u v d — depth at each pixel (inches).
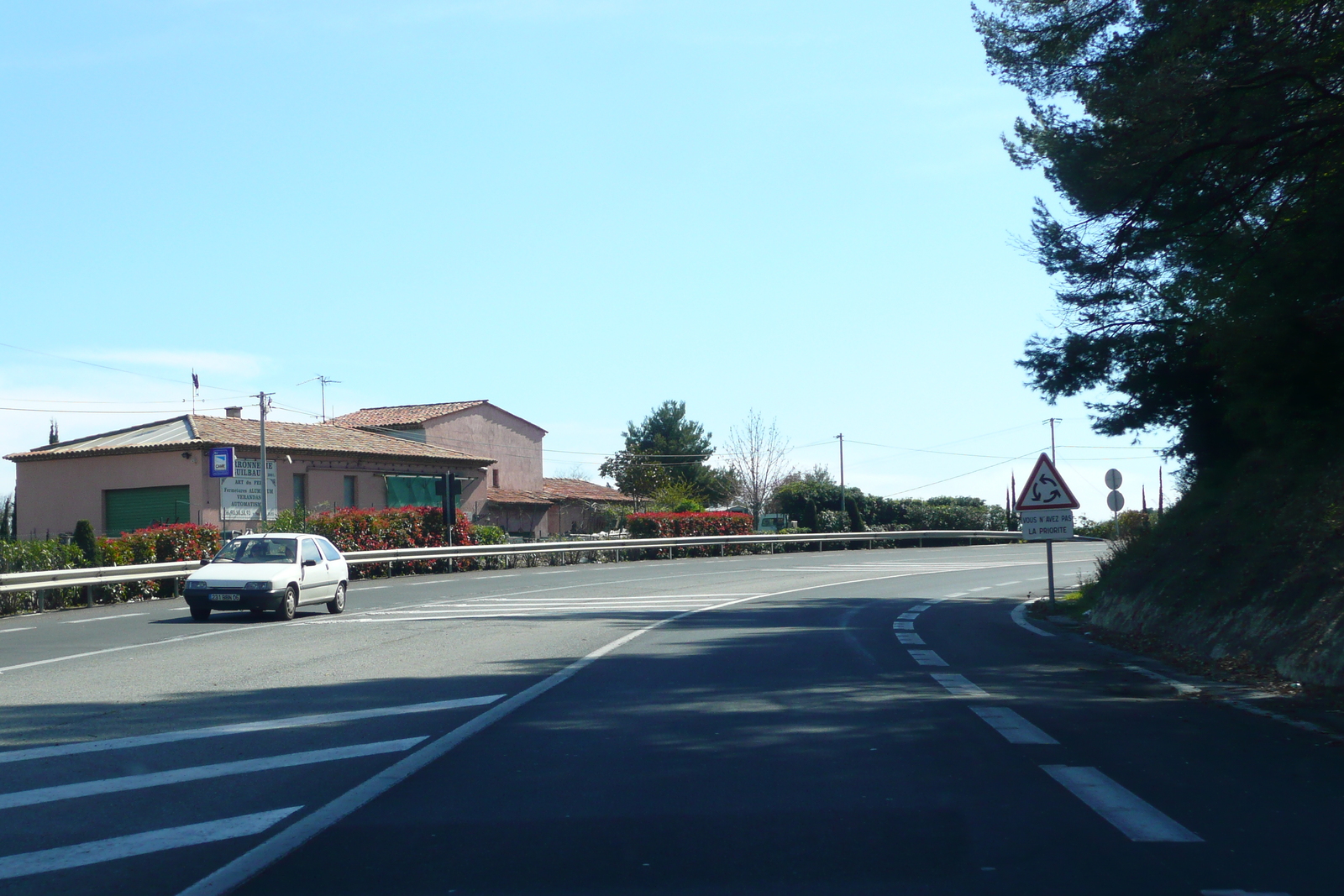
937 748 309.4
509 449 2593.5
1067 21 551.2
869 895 188.4
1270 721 351.6
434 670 489.7
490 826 233.6
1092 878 195.8
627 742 322.0
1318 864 202.7
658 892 191.8
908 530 2490.2
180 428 1785.2
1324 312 447.5
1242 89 459.5
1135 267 639.8
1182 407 789.2
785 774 278.5
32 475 1792.6
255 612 842.2
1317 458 579.8
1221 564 594.2
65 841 226.2
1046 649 566.6
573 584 1160.2
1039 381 806.5
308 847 219.9
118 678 470.6
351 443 1979.6
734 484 3174.2
